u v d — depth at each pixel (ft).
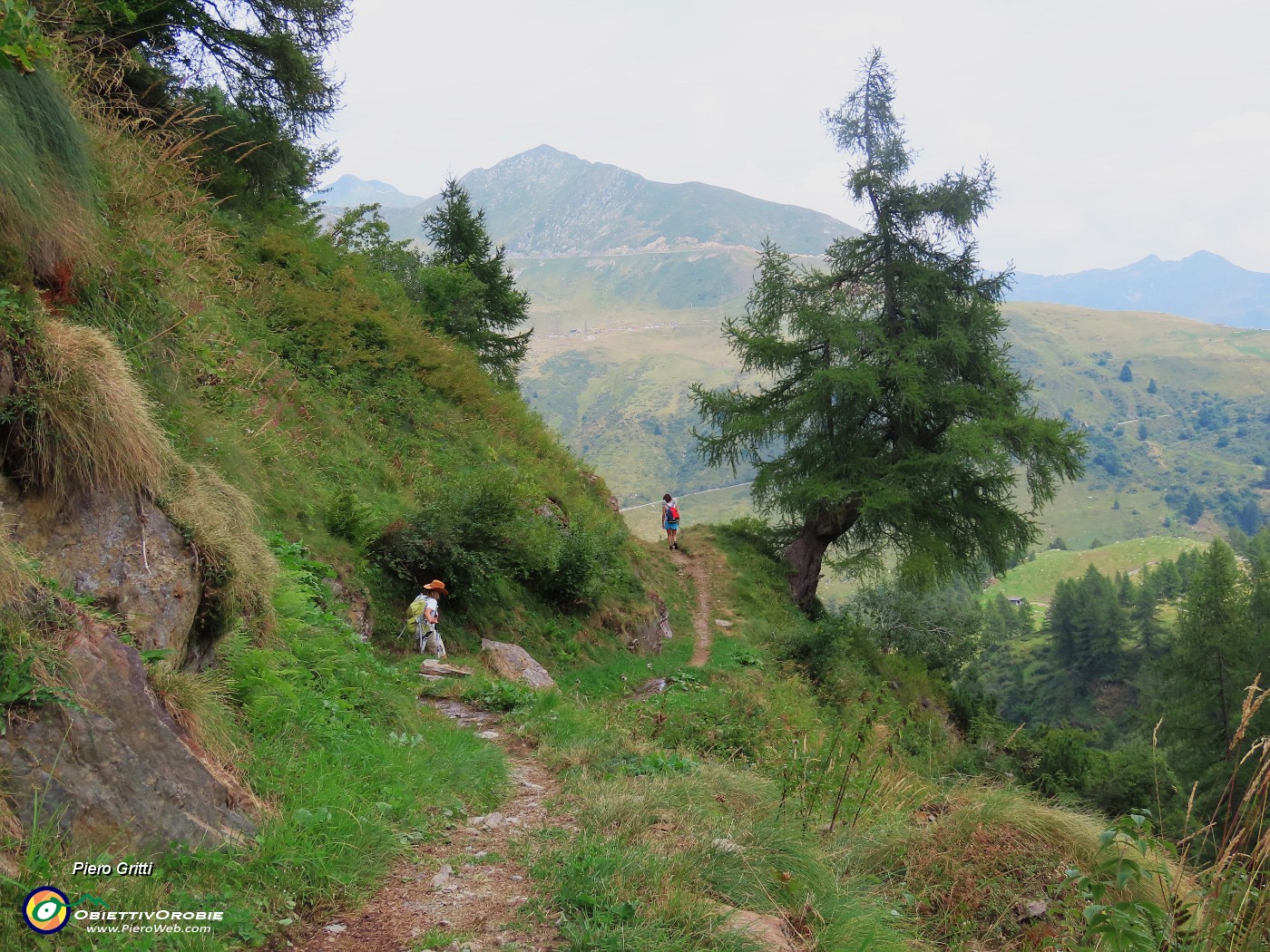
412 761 20.34
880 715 60.75
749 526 101.86
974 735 80.84
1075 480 80.89
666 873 14.38
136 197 29.89
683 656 64.95
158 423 24.13
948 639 142.00
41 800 10.85
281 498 35.19
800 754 29.17
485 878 14.97
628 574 67.62
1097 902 13.71
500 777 22.09
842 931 14.05
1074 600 397.80
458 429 65.00
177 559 16.20
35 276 19.93
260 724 17.03
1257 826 12.21
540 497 63.46
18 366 14.17
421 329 75.87
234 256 53.98
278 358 47.96
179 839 12.26
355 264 75.56
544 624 51.96
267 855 12.94
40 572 12.98
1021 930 16.19
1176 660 147.43
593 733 28.43
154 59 54.13
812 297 90.94
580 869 14.43
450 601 44.19
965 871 17.58
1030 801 20.44
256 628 20.02
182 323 29.60
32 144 20.30
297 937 11.89
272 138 62.23
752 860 15.49
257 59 57.21
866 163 86.79
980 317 83.97
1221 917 12.65
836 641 75.92
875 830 20.07
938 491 84.53
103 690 12.32
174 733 13.25
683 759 24.54
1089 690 385.50
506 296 110.93
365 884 13.87
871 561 90.12
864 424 89.86
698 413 94.32
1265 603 141.59
